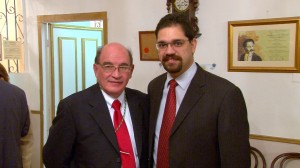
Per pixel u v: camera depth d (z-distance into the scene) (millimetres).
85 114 1439
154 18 2854
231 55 2512
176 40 1384
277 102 2375
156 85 1669
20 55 3629
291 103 2326
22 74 3652
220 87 1369
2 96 1655
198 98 1391
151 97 1664
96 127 1431
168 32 1387
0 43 3459
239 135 1308
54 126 1464
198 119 1359
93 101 1470
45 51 3643
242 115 1343
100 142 1418
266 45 2371
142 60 2947
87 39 4121
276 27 2322
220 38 2553
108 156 1410
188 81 1467
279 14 2312
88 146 1416
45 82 3668
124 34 3033
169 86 1535
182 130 1383
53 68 3709
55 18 3436
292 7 2264
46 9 3494
